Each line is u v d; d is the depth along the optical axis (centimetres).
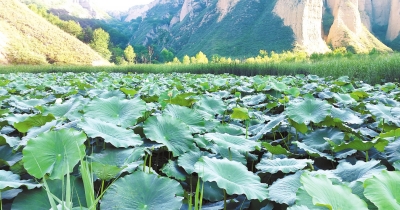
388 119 274
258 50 8256
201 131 244
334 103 484
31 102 413
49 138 166
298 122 258
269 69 1878
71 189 147
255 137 262
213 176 151
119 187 143
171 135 211
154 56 11212
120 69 3095
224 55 8681
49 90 685
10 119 267
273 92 568
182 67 2617
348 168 172
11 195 142
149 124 208
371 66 1113
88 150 193
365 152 230
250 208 168
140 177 151
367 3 10731
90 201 121
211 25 10850
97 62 5922
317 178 120
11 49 5019
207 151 223
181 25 13050
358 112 404
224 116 374
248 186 154
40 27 6022
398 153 187
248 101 498
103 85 692
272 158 227
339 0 9025
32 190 143
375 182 113
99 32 9556
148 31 14438
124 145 182
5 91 562
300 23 8069
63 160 156
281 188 157
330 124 284
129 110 241
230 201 173
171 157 236
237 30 9425
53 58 5397
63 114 282
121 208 134
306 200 125
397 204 105
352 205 109
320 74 1403
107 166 143
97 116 228
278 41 8181
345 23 8825
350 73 1182
